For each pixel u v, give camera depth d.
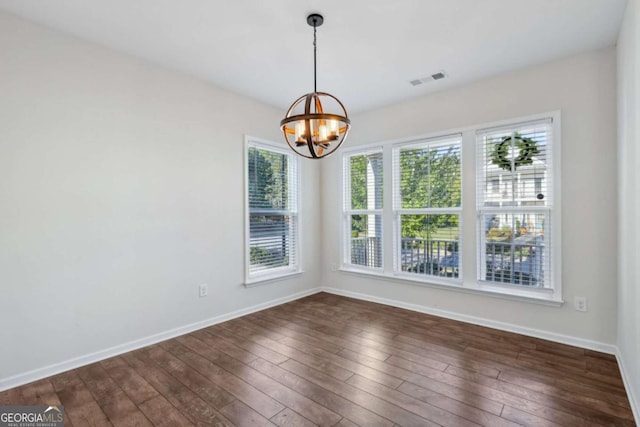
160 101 3.07
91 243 2.63
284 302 4.30
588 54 2.79
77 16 2.28
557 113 2.93
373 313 3.83
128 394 2.17
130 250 2.86
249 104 3.87
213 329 3.37
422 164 3.85
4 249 2.24
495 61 2.96
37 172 2.37
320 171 4.87
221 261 3.58
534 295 3.07
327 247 4.81
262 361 2.64
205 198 3.43
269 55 2.86
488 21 2.35
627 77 2.16
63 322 2.49
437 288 3.72
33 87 2.35
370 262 4.37
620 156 2.46
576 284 2.86
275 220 4.25
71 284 2.53
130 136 2.86
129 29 2.45
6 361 2.25
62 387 2.26
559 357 2.65
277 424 1.86
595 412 1.93
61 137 2.48
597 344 2.77
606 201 2.71
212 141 3.50
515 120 3.15
